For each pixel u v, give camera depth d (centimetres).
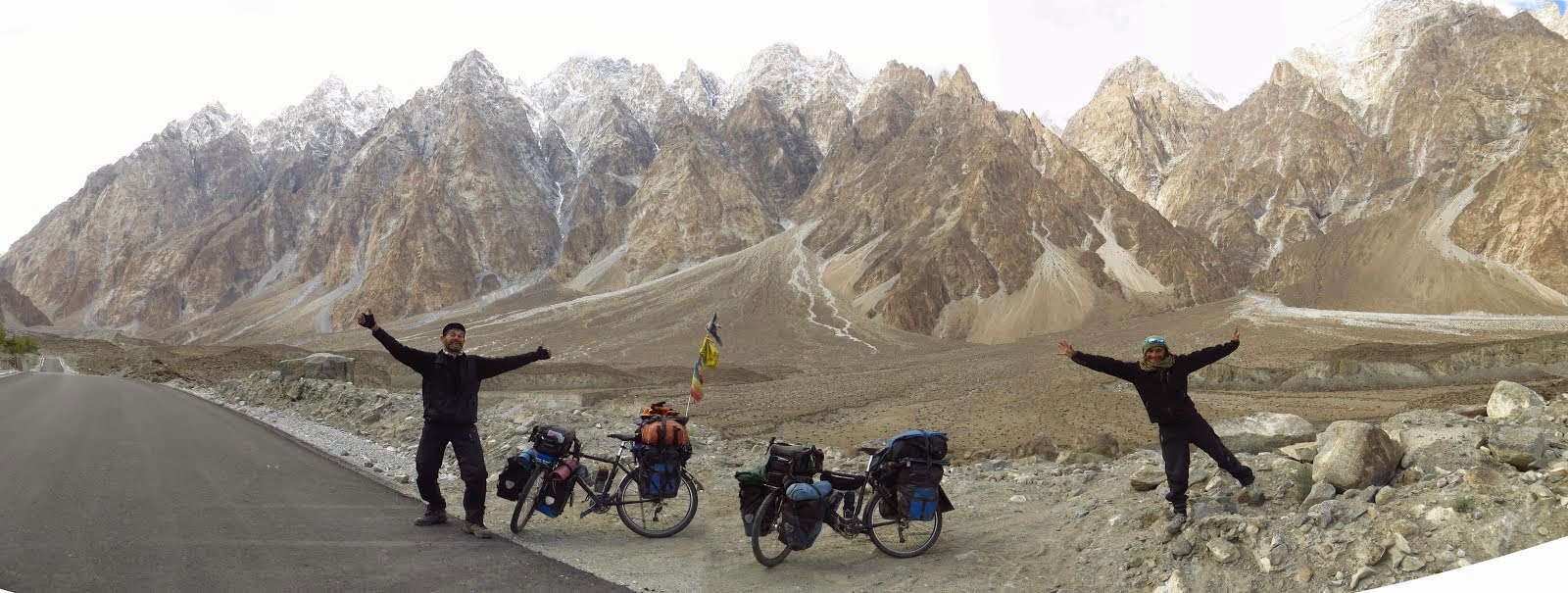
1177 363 658
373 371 6694
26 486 816
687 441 810
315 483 943
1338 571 530
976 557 674
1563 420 706
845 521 706
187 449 1181
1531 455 605
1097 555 636
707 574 654
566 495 779
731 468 1188
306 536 679
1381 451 633
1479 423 734
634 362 18375
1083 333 19562
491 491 988
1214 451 655
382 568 598
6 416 1603
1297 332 17700
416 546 673
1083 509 740
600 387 8675
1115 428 4134
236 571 569
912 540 729
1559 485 540
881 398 6812
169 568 566
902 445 702
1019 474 966
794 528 678
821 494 679
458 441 757
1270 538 574
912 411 5512
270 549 632
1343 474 624
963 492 906
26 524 659
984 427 4347
